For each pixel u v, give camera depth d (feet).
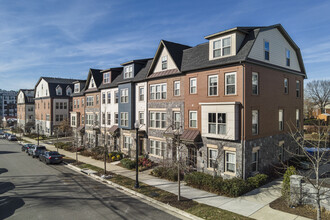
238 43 57.67
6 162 91.50
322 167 66.95
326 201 38.73
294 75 75.77
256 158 58.85
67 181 61.82
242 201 44.16
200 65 63.93
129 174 66.95
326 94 212.43
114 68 106.42
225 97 58.18
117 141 100.73
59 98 177.47
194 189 52.44
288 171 44.88
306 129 128.67
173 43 78.54
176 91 73.82
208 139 61.52
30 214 39.96
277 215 37.60
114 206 43.52
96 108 116.88
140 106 87.56
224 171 58.13
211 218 36.96
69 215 39.47
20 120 252.21
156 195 48.37
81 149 113.39
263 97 60.80
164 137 76.54
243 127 54.39
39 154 97.35
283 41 69.82
